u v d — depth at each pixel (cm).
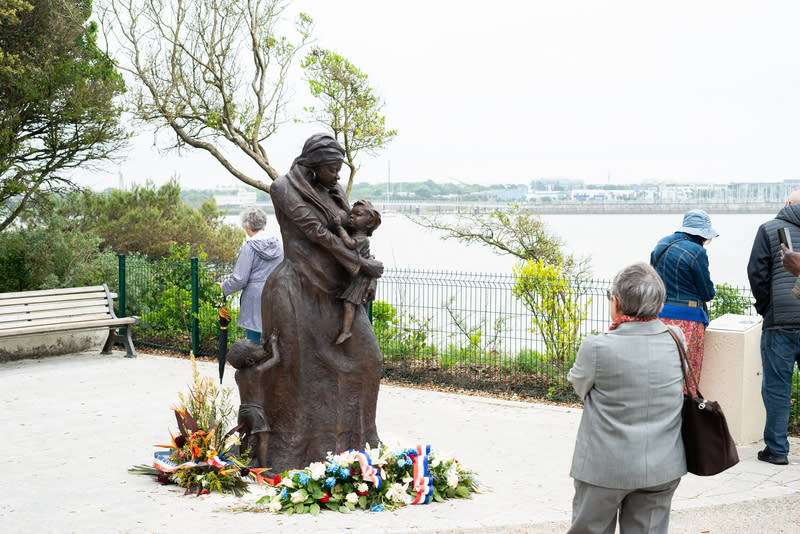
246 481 580
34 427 758
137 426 763
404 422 809
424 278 1071
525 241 1363
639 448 352
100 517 497
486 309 1030
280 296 595
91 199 1844
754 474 632
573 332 977
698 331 711
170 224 1961
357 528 483
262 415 596
